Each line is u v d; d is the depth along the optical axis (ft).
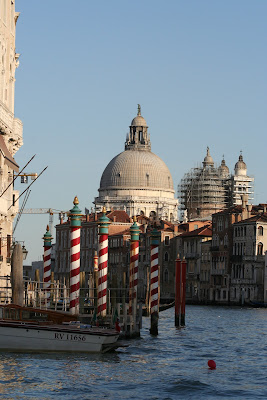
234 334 248.73
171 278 648.79
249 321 329.93
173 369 156.76
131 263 220.84
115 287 207.82
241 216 579.48
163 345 203.82
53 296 222.07
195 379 143.95
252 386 138.72
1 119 218.38
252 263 555.28
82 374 143.02
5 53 229.66
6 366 145.38
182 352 188.75
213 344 212.02
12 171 238.68
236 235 574.56
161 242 650.02
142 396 127.24
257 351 195.52
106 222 196.03
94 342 163.32
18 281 169.78
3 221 229.04
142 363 163.22
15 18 244.42
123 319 210.59
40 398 122.01
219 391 133.28
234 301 567.59
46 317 183.11
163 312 402.52
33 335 158.81
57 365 149.48
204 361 171.83
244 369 159.74
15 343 158.71
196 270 621.31
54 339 160.15
